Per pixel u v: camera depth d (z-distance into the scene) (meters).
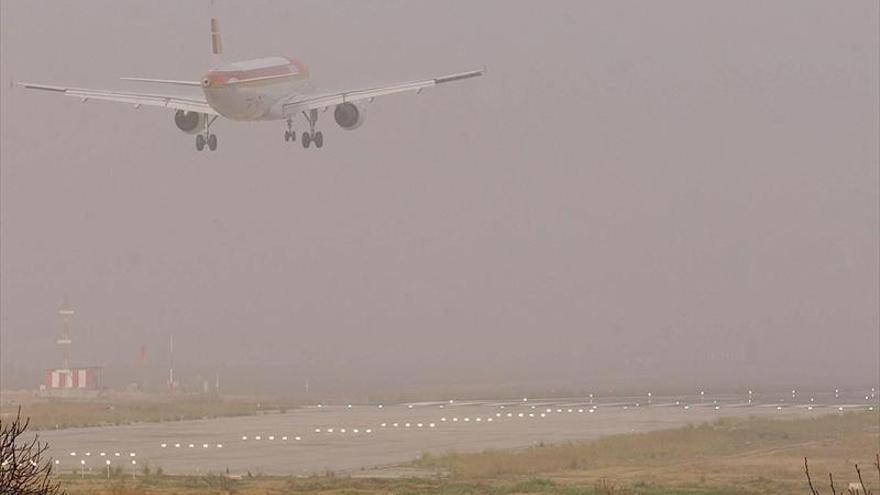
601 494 159.75
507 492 162.25
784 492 161.25
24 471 86.94
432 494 159.88
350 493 160.12
